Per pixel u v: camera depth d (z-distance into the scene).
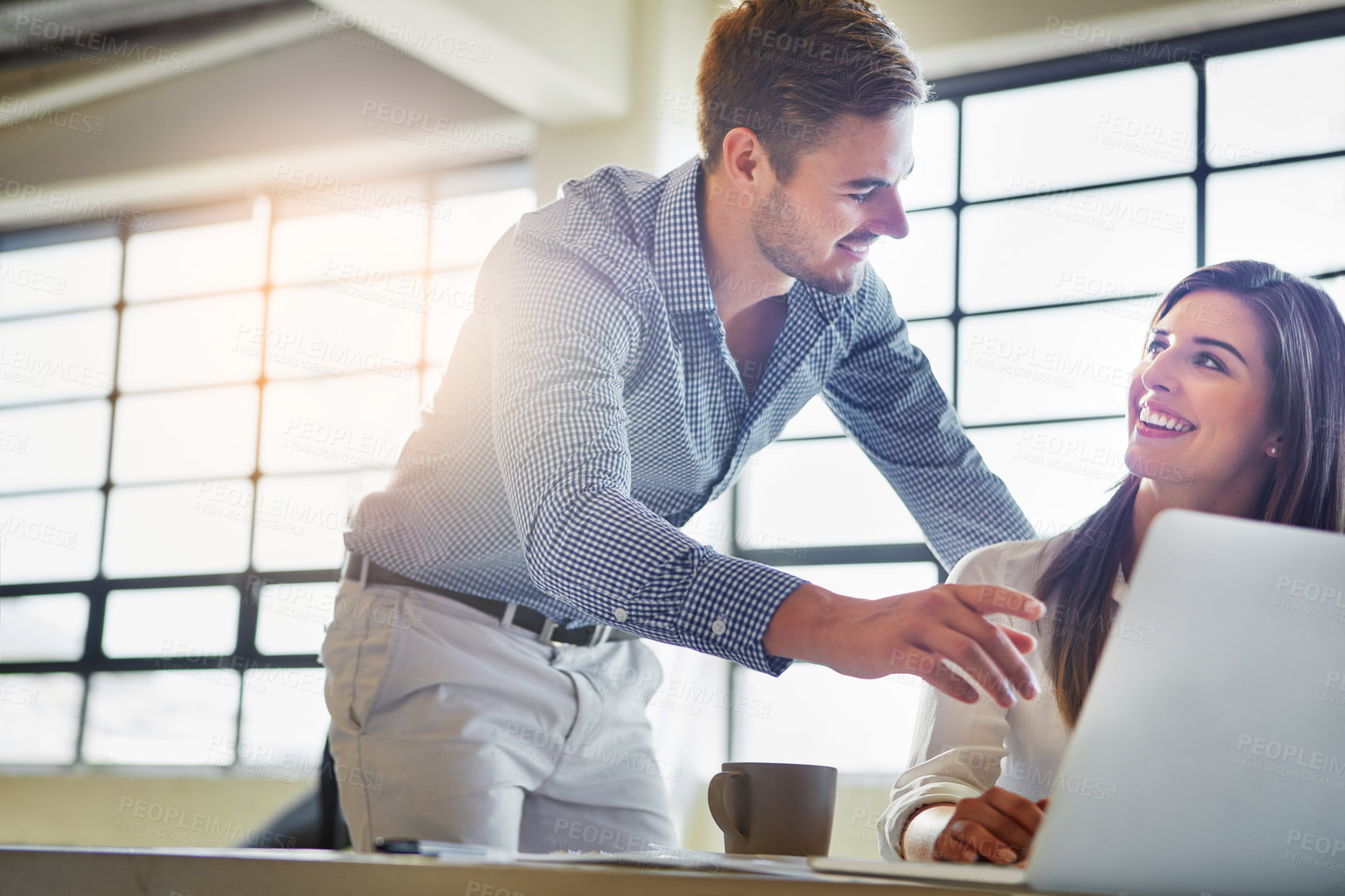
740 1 1.37
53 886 0.66
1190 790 0.59
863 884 0.52
